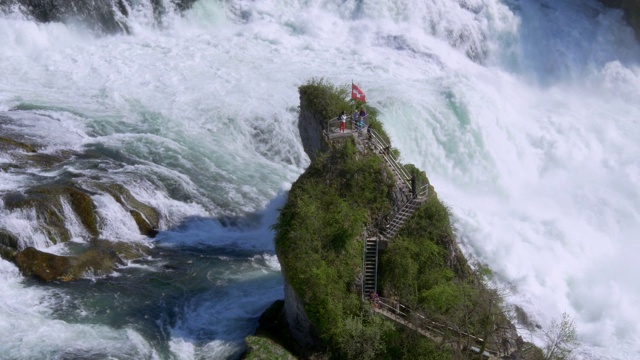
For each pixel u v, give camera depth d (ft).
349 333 108.78
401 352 109.91
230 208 150.20
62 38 202.08
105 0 208.03
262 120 176.86
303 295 110.22
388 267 117.08
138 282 127.34
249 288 129.08
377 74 202.69
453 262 120.88
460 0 236.22
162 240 140.26
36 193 134.41
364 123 128.98
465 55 230.27
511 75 230.27
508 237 157.28
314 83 156.35
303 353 110.93
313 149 135.54
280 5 230.68
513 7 238.48
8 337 110.93
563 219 172.04
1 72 185.98
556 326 133.28
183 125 173.37
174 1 216.74
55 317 116.47
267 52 208.44
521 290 147.74
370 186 121.60
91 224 135.95
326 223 116.37
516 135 190.90
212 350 113.91
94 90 183.21
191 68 195.31
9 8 198.39
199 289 127.34
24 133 159.33
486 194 179.73
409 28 227.81
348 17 229.86
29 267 124.77
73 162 151.94
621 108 220.43
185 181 153.28
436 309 113.39
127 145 162.40
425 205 121.70
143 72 191.62
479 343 114.52
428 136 182.29
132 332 115.44
